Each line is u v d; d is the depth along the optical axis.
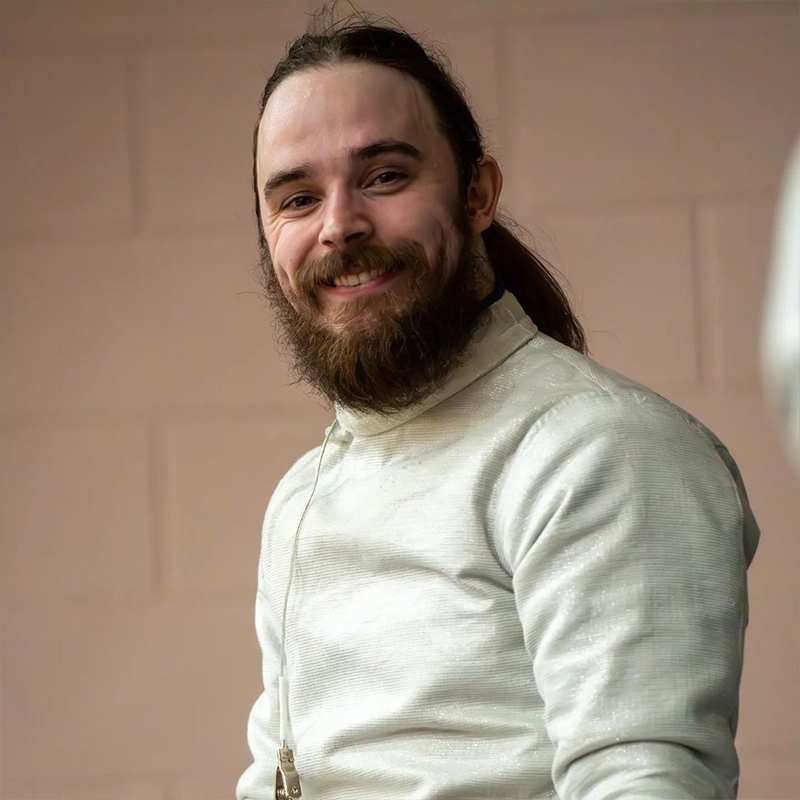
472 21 6.99
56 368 6.96
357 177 3.38
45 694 6.82
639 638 2.76
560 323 4.02
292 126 3.44
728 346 6.80
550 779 2.96
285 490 3.86
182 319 6.95
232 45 7.11
